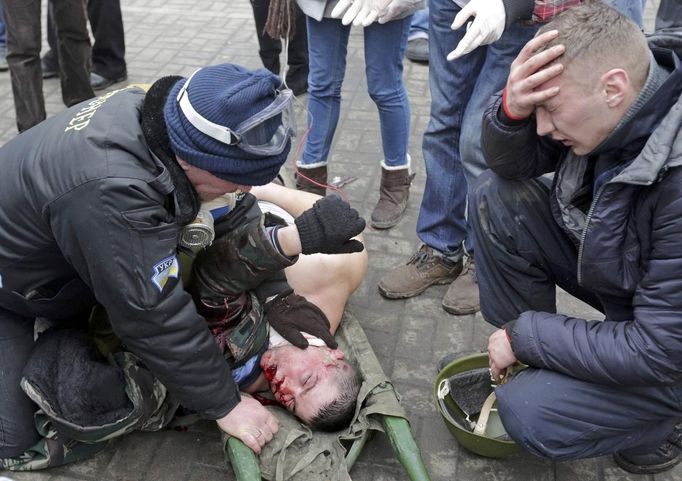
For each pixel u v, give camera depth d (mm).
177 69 5086
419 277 3084
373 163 3990
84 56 4305
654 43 1832
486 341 2881
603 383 1992
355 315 3002
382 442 2453
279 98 1848
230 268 2229
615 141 1800
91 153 1842
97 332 2471
